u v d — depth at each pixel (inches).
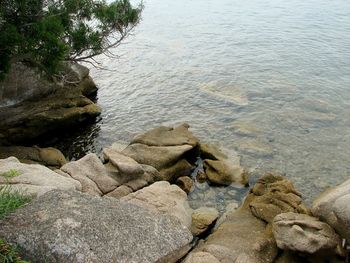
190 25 1561.3
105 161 634.2
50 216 306.2
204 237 490.6
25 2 583.8
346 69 1050.1
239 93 933.8
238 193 588.4
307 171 634.8
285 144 714.2
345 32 1364.4
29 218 302.8
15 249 274.1
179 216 479.8
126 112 887.1
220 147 717.3
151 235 309.4
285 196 512.4
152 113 876.0
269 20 1573.6
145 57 1216.8
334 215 409.7
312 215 464.8
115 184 545.3
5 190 339.6
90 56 735.1
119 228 307.4
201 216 515.8
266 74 1039.6
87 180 525.3
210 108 876.6
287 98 895.7
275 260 406.6
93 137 794.8
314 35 1348.4
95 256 282.4
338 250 391.9
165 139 697.0
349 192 421.1
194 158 689.0
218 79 1024.9
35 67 693.3
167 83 1021.8
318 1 1854.1
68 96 842.8
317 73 1031.0
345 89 928.9
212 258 386.0
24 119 754.2
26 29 598.9
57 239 286.7
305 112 826.8
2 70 601.0
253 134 753.0
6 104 759.7
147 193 513.3
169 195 522.0
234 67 1100.5
